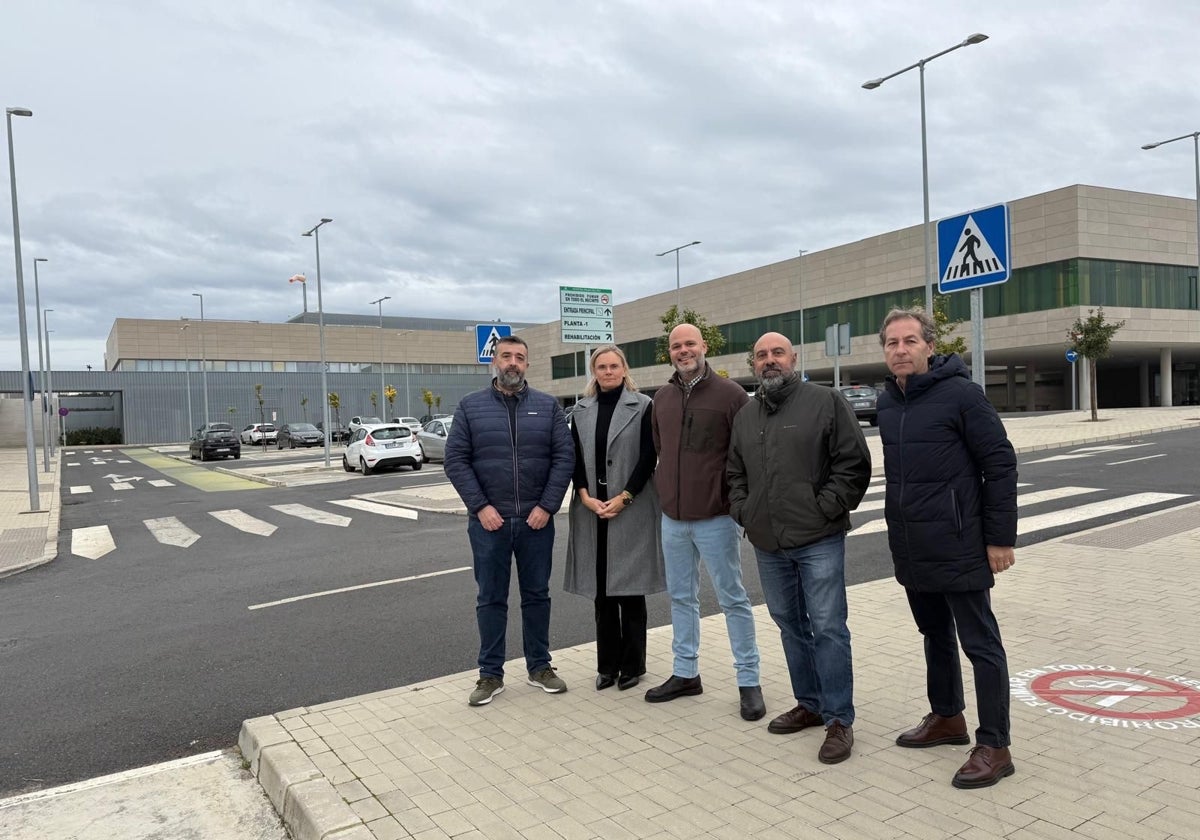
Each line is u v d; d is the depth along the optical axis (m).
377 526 12.36
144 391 67.75
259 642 6.11
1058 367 56.06
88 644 6.29
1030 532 9.12
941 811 3.00
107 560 10.46
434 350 85.12
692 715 4.13
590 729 3.97
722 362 62.75
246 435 55.25
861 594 6.50
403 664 5.44
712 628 5.81
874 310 50.28
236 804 3.54
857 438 3.65
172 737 4.35
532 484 4.58
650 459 4.51
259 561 9.74
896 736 3.75
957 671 3.60
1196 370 53.59
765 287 58.75
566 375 76.12
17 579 9.45
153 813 3.46
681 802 3.16
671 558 4.37
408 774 3.49
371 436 23.09
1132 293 40.22
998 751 3.24
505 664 5.18
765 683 4.58
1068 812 2.95
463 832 2.97
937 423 3.31
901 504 3.40
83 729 4.49
